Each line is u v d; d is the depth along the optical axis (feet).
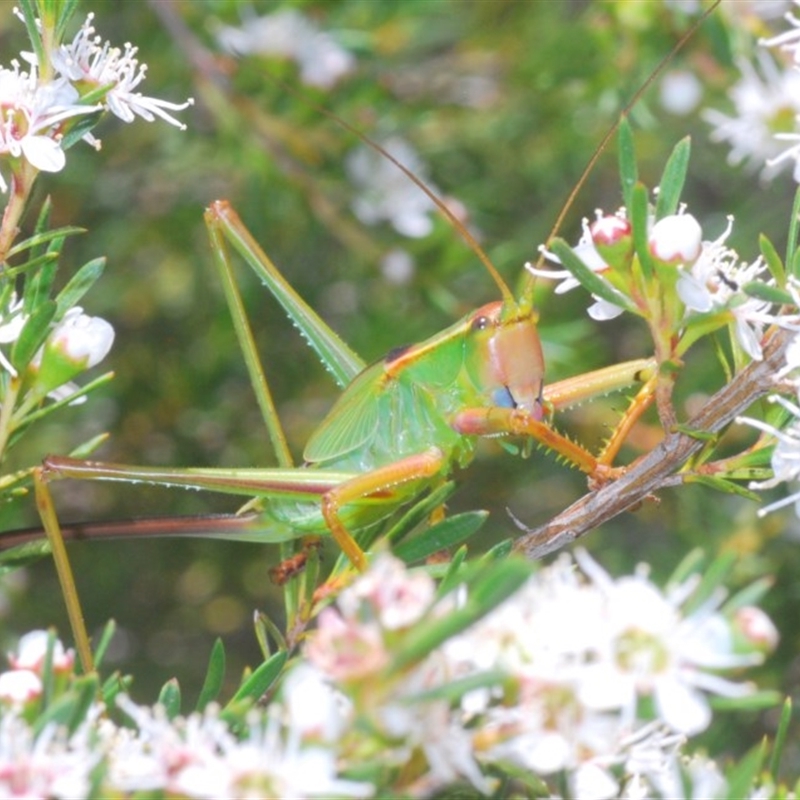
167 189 1.77
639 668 1.13
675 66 1.61
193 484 1.36
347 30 1.60
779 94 1.48
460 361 1.38
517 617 1.16
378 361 1.40
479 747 1.16
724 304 1.24
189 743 1.16
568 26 1.61
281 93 1.58
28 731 1.16
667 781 1.18
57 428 1.69
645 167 1.78
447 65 1.69
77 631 1.32
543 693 1.16
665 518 1.68
